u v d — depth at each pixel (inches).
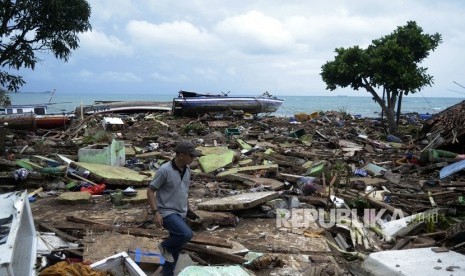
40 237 266.4
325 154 662.5
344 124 1079.0
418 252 246.5
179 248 214.7
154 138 772.6
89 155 513.0
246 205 343.0
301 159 615.5
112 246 256.5
